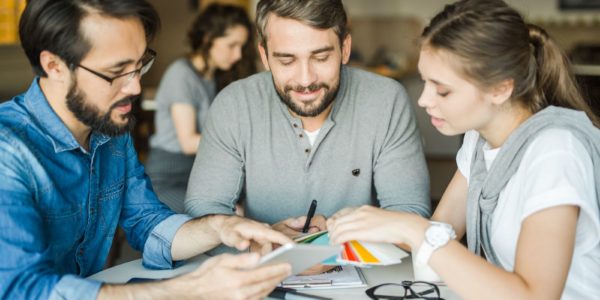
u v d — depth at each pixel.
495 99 1.29
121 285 1.25
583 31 8.25
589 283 1.29
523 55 1.27
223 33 3.05
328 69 1.66
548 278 1.14
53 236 1.41
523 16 1.38
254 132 1.87
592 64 6.45
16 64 3.72
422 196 1.85
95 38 1.30
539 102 1.34
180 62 3.13
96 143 1.51
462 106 1.28
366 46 8.84
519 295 1.14
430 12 8.95
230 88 1.92
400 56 8.47
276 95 1.87
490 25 1.24
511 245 1.33
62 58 1.32
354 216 1.31
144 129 4.59
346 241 1.30
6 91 3.64
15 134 1.33
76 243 1.50
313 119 1.83
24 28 1.33
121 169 1.63
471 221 1.44
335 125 1.85
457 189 1.62
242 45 3.12
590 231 1.25
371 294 1.35
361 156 1.88
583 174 1.21
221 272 1.20
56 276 1.24
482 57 1.23
